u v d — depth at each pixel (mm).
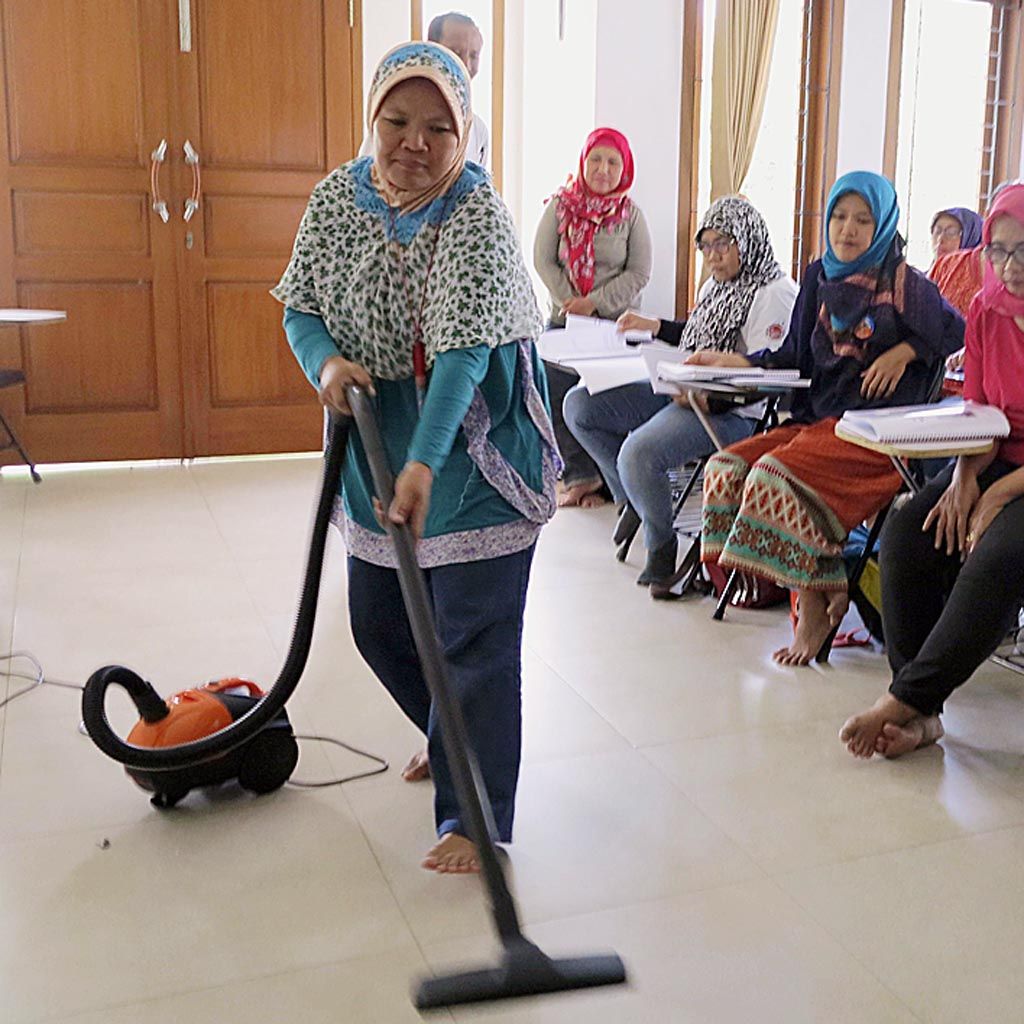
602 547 3822
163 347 4898
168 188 4789
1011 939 1669
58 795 2076
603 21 5309
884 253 2900
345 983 1557
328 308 1735
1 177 4605
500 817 1795
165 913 1716
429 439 1532
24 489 4469
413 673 1985
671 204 5598
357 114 4973
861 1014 1505
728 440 3332
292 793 2094
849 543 2939
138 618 3014
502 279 1632
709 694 2584
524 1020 1483
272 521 4008
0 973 1569
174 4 4660
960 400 3008
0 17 4516
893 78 5906
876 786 2143
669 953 1628
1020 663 2779
